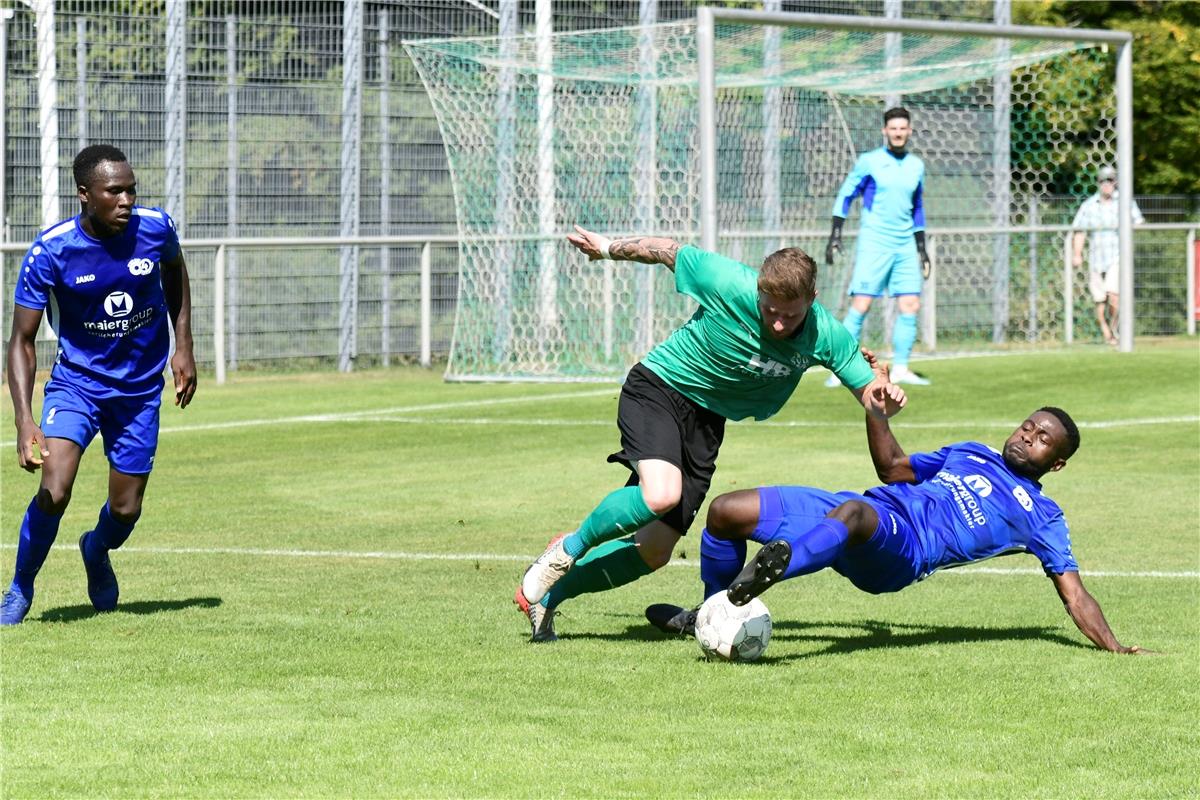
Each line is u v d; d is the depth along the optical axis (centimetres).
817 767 1370
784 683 1669
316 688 1652
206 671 1730
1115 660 1770
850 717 1530
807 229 6059
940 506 1809
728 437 3816
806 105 6003
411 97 5853
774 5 5850
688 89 5544
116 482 2045
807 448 3628
